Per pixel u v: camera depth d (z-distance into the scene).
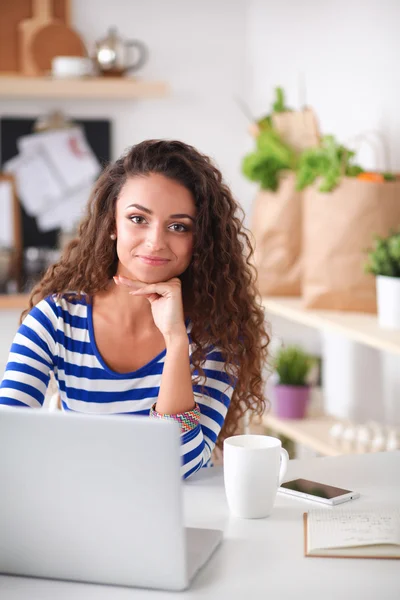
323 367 2.94
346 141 2.83
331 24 2.88
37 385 1.56
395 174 2.38
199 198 1.52
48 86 3.15
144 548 1.02
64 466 1.02
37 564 1.06
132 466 1.00
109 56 3.19
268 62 3.34
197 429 1.41
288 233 2.62
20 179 3.42
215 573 1.07
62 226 3.46
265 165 2.61
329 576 1.06
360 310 2.34
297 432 2.57
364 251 2.27
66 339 1.60
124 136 3.47
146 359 1.58
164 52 3.44
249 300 1.67
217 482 1.44
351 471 1.50
